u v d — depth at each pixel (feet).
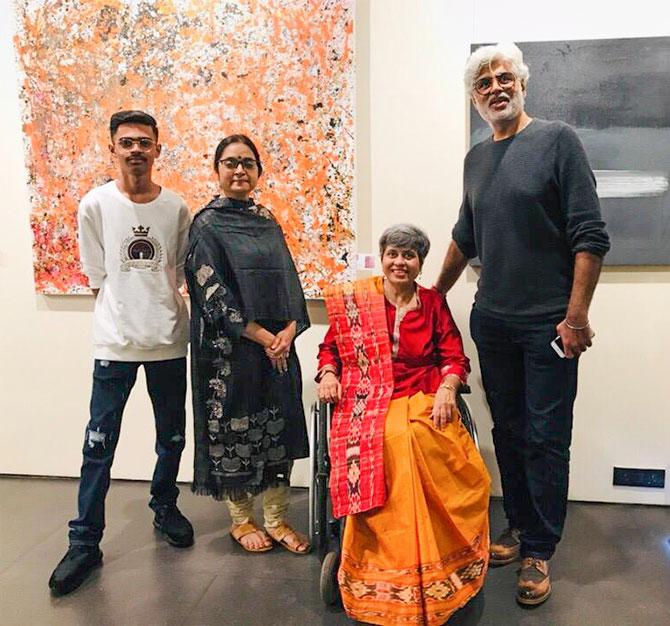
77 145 7.93
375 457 5.52
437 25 7.27
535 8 7.08
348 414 6.02
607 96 6.97
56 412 8.68
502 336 6.02
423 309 6.37
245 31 7.48
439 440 5.60
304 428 6.59
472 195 6.06
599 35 7.00
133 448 8.61
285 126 7.59
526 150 5.53
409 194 7.59
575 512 7.59
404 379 6.24
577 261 5.36
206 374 6.20
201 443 6.26
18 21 7.76
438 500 5.42
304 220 7.75
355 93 7.48
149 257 6.33
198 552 6.84
